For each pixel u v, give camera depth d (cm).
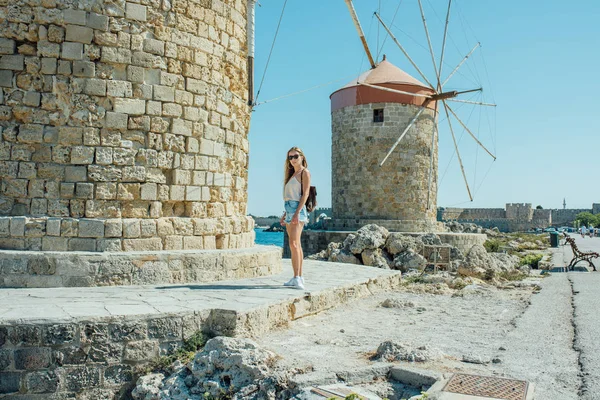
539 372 614
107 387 661
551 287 1400
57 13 1004
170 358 689
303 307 929
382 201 3036
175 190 1089
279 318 839
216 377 620
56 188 1003
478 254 1812
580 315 960
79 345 650
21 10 998
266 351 646
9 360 630
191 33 1120
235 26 1252
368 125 3059
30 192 998
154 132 1063
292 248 1017
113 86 1030
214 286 981
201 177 1132
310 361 641
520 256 2805
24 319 636
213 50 1169
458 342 778
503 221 8062
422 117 3114
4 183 993
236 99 1262
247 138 1357
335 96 3262
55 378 641
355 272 1415
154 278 988
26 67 998
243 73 1307
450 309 1100
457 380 561
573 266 2056
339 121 3206
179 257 1016
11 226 979
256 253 1181
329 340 768
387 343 681
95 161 1016
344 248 2323
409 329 882
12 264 931
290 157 1014
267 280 1101
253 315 757
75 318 651
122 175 1034
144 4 1059
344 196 3148
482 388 536
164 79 1077
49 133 1002
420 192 3088
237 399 586
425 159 3128
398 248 2283
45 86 1002
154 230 1053
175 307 735
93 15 1020
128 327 672
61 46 1007
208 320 730
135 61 1048
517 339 792
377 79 3100
